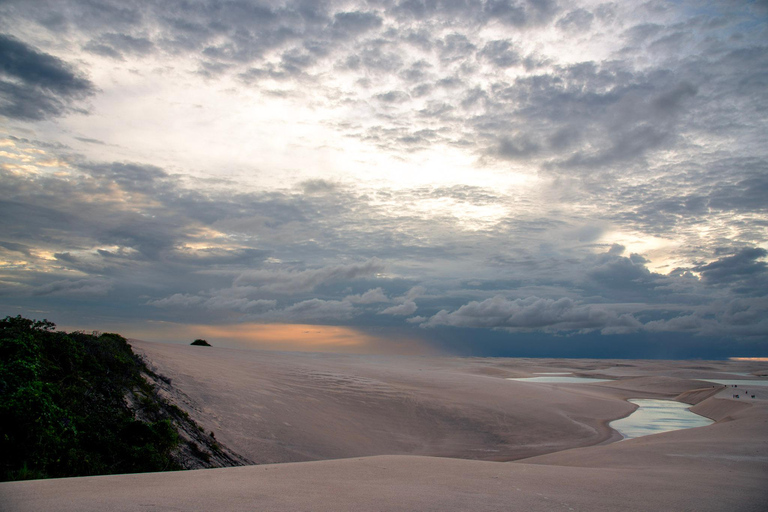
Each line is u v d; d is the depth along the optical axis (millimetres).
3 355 13430
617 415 34438
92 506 4996
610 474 9805
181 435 16312
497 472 9438
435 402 32719
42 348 15336
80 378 15438
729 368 111562
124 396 16359
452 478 8359
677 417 34594
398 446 23812
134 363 20172
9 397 10898
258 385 27797
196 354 33844
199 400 20672
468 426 28328
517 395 38312
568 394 41781
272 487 6727
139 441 14016
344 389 33000
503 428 28250
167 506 5102
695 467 11961
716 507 6766
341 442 22016
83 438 12742
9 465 10148
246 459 16969
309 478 7871
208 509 5031
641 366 116438
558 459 17172
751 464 12531
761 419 22969
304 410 25359
